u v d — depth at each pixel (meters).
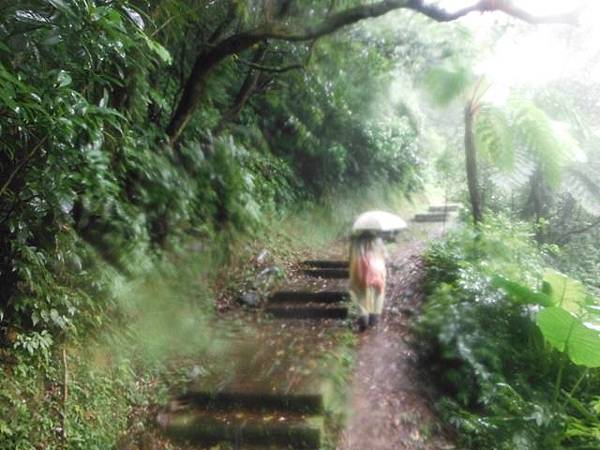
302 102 10.63
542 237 9.01
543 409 4.42
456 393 5.00
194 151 6.97
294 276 7.81
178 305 5.62
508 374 5.02
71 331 3.87
